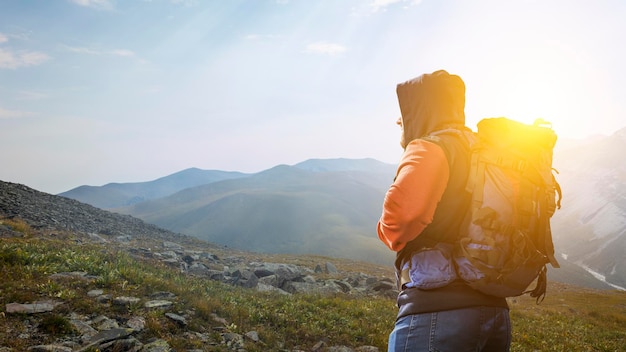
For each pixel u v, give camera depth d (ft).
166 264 81.56
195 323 30.83
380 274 168.66
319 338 35.42
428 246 8.52
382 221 8.46
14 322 24.50
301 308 45.27
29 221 117.70
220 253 172.35
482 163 8.38
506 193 8.08
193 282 54.49
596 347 52.24
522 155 8.27
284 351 30.78
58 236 94.07
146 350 24.48
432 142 8.44
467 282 8.04
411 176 8.09
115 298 31.53
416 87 9.44
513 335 49.73
